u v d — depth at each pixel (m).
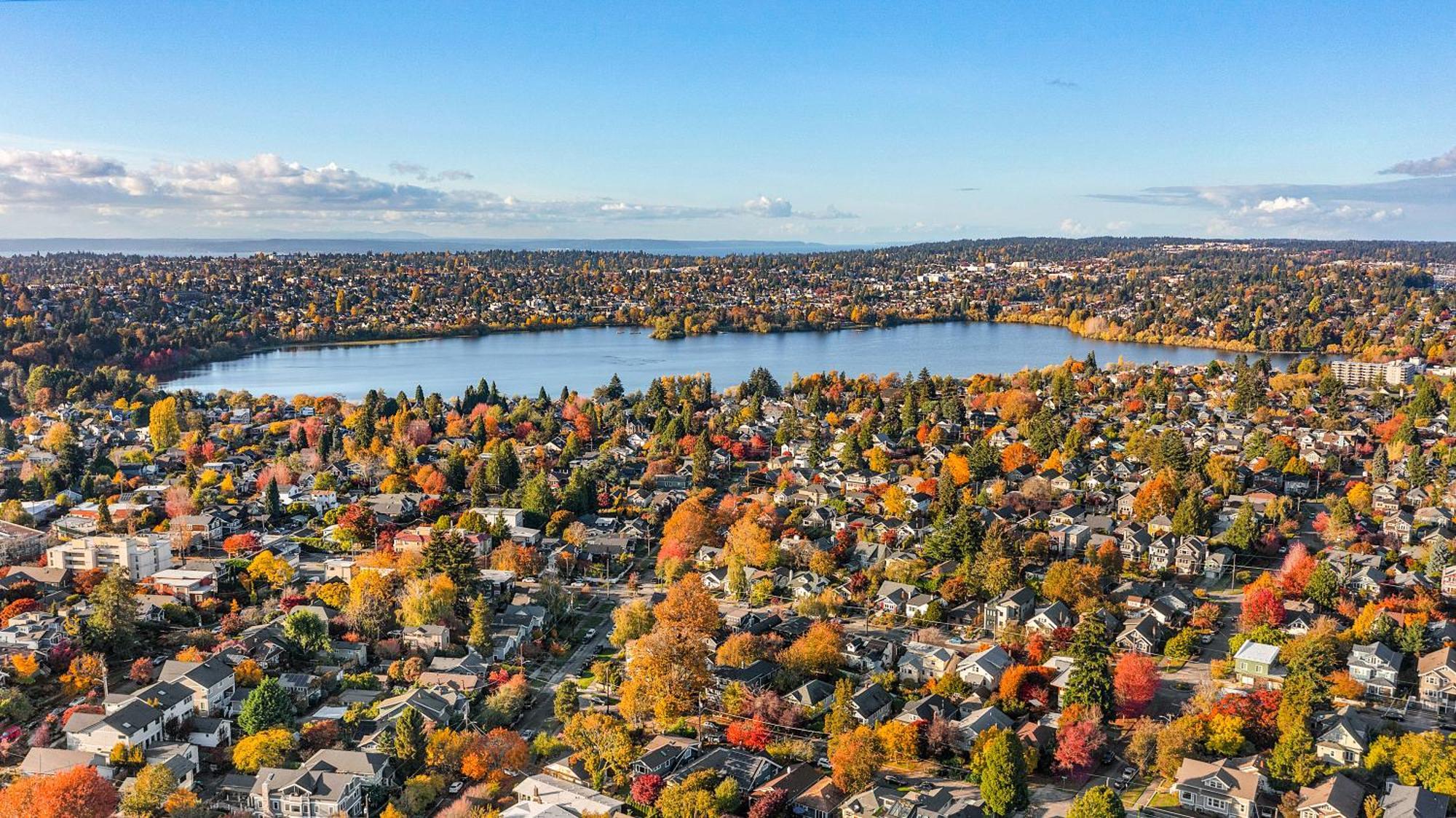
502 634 138.50
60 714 115.94
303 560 176.00
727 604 154.75
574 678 131.25
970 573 152.00
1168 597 144.38
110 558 159.12
